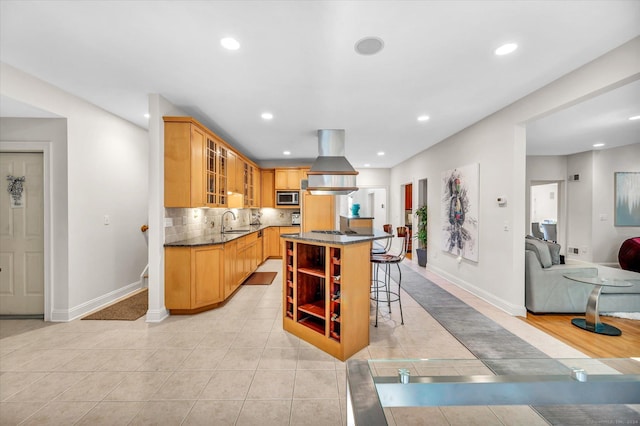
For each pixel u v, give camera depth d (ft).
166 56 7.27
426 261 19.04
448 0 5.26
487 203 12.01
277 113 11.53
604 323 9.81
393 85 8.91
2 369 6.97
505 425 3.41
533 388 2.95
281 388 6.28
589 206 19.20
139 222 13.73
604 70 7.14
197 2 5.31
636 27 6.07
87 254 10.71
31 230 10.16
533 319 10.16
